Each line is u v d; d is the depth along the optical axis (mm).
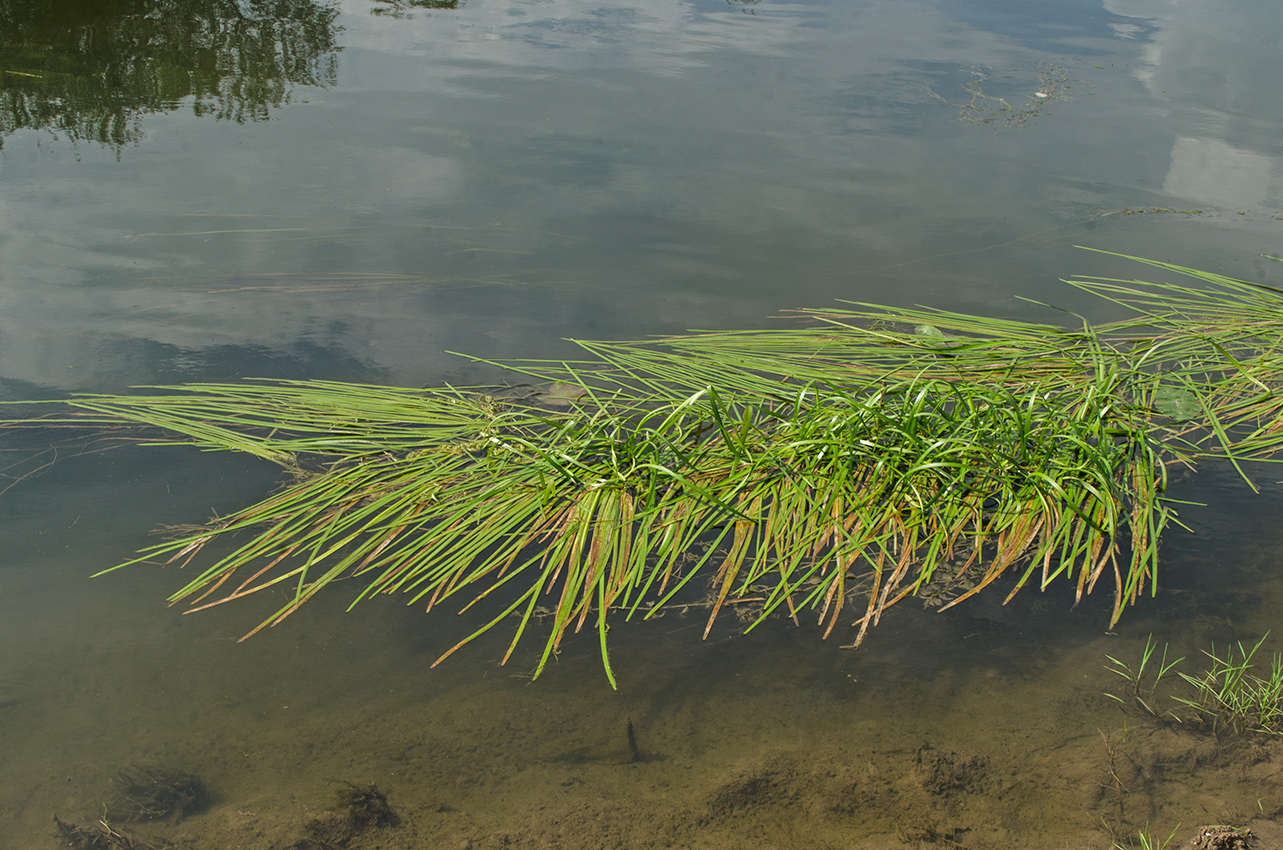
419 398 5172
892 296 5797
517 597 4641
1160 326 5555
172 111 7887
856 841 4207
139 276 5738
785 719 4410
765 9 12461
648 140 7637
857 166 7230
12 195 6215
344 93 8547
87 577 4609
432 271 5879
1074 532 4809
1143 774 4305
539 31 11000
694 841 4207
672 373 5270
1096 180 7035
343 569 4668
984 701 4441
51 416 5051
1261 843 4172
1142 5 12977
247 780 4277
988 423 4957
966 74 9609
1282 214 6445
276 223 6129
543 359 5395
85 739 4328
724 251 6070
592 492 4797
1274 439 5055
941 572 4723
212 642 4508
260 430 5082
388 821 4223
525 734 4375
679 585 4633
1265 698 4395
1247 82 9469
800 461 4922
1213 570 4719
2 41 9219
